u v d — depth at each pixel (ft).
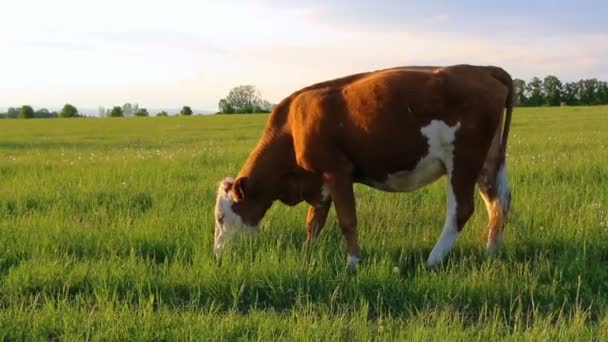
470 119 20.40
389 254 21.77
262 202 23.52
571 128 90.99
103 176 39.14
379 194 31.12
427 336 14.57
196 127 134.10
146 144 79.87
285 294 18.45
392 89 20.45
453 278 18.60
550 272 19.69
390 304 17.79
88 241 23.29
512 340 14.29
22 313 16.46
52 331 15.66
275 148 22.95
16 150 70.28
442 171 21.43
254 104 344.08
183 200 30.91
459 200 20.97
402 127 20.53
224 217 23.26
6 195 32.55
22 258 21.66
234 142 77.25
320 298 18.04
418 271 19.63
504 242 22.16
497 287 17.98
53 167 46.21
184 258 21.74
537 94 322.55
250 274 19.42
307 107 21.61
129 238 23.44
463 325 15.97
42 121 204.03
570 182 33.73
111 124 165.07
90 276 19.56
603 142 58.18
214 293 18.56
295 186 23.40
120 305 17.22
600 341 14.38
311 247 21.98
